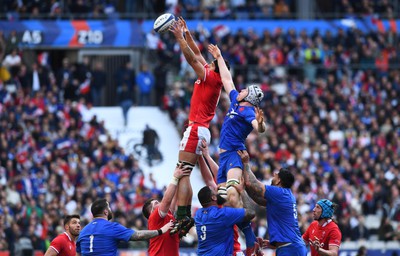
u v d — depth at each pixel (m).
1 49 124.19
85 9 133.50
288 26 135.62
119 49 133.62
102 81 125.25
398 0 143.12
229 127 49.94
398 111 124.38
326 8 146.00
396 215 103.44
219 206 50.62
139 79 124.62
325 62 129.50
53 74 126.12
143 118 123.88
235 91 50.03
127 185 102.12
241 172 49.69
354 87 126.88
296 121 117.50
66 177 101.19
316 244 54.03
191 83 121.12
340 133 116.19
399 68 131.88
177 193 50.75
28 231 89.69
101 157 108.31
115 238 50.38
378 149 114.25
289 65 128.12
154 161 116.62
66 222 56.25
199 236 49.69
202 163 52.38
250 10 136.88
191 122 50.59
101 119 123.06
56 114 116.06
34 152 107.00
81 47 132.00
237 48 127.62
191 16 134.62
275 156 108.62
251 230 50.59
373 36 135.00
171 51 125.88
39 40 130.88
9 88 120.81
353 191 106.25
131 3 135.62
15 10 132.00
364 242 95.12
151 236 50.19
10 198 96.25
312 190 102.31
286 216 50.19
